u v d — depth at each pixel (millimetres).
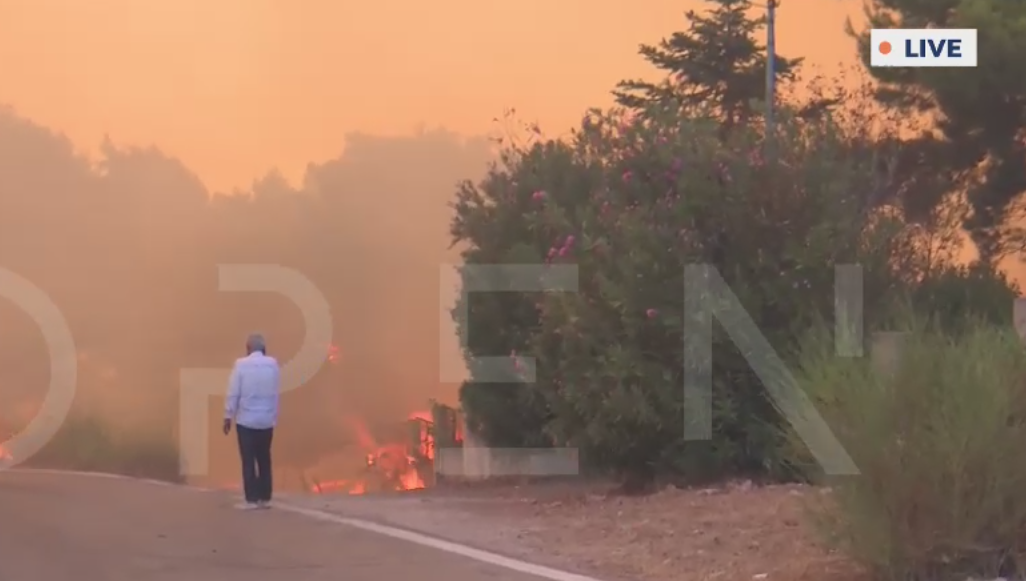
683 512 38906
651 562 33000
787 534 33719
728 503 39250
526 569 32781
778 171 46062
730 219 45750
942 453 27656
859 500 28375
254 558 34750
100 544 37406
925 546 28047
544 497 48688
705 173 46031
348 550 36062
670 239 45250
